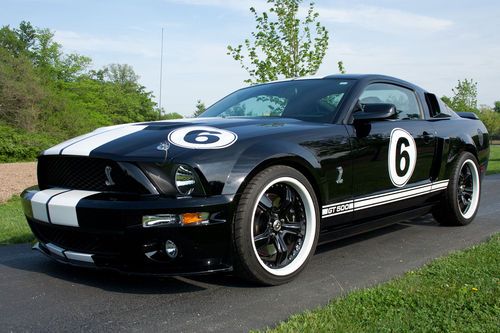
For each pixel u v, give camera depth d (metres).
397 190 3.80
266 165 2.84
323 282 2.99
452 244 3.96
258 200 2.76
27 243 4.31
